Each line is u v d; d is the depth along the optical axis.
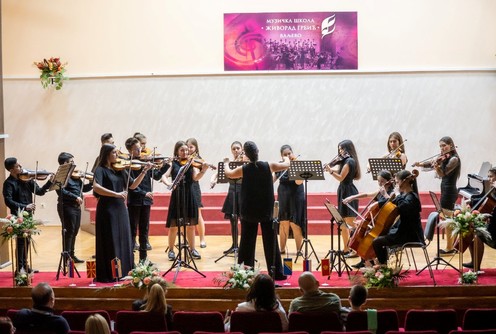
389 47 13.87
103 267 9.17
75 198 10.28
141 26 14.03
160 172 10.83
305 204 9.70
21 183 10.07
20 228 9.01
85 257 11.06
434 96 13.91
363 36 13.88
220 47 13.99
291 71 13.91
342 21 13.84
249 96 13.99
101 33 14.05
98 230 9.18
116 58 14.08
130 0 14.00
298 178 9.58
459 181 13.91
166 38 14.02
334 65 13.91
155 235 12.84
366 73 13.89
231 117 14.03
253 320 6.84
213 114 14.04
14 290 8.92
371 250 9.02
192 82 14.04
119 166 9.26
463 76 13.85
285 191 10.73
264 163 8.84
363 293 7.05
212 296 8.73
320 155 14.00
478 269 9.53
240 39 13.94
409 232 8.89
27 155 14.21
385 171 9.47
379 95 13.90
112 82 14.10
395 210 8.94
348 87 13.93
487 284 8.82
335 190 13.98
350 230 9.52
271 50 13.93
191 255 9.70
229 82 14.00
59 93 14.14
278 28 13.89
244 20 13.91
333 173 10.46
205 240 12.28
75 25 14.05
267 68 13.95
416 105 13.91
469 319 6.99
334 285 8.86
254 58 13.95
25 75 14.12
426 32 13.84
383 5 13.82
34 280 9.34
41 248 11.84
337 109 13.95
